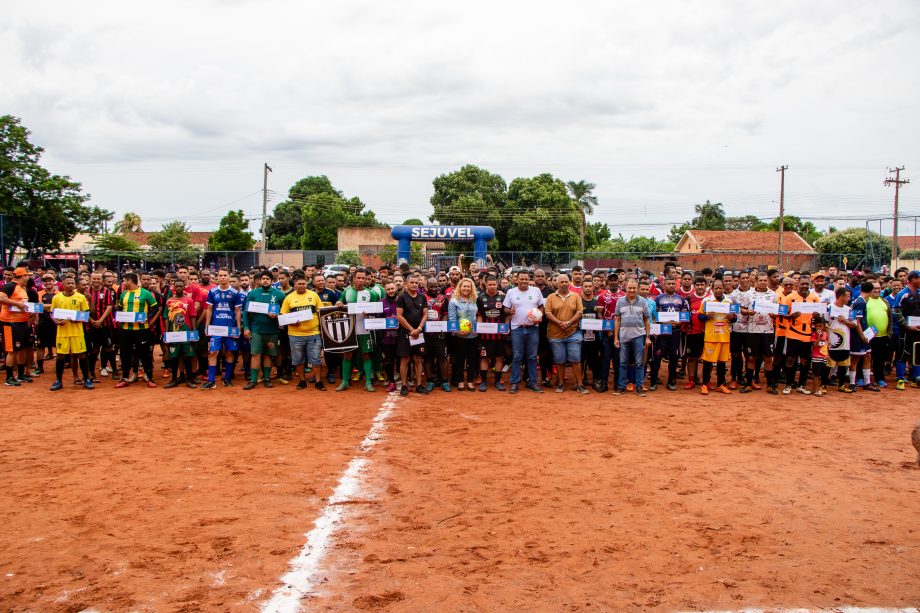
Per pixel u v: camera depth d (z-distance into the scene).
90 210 38.62
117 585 4.59
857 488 6.75
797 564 4.98
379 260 43.50
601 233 78.94
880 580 4.74
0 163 34.75
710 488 6.72
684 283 12.61
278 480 6.89
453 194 59.22
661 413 10.36
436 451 8.04
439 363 12.09
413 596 4.43
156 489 6.59
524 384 12.87
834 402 11.35
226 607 4.28
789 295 11.91
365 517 5.87
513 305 11.90
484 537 5.44
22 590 4.51
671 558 5.06
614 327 11.96
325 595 4.45
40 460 7.61
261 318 12.09
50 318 14.12
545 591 4.52
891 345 13.48
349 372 12.10
